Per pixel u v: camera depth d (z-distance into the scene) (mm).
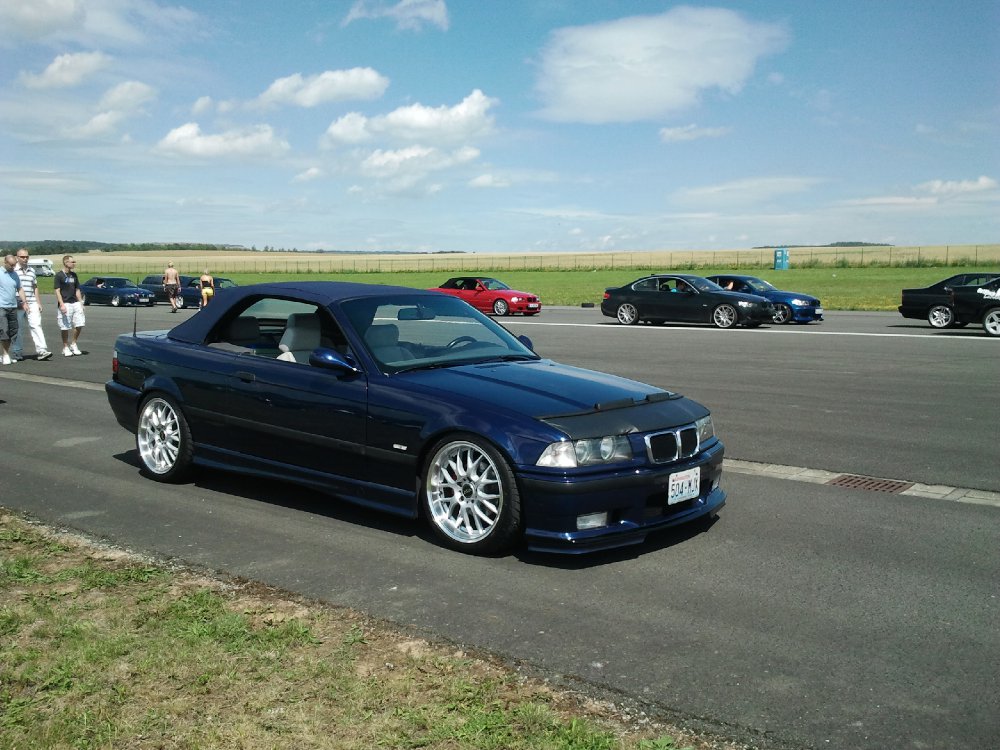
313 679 3105
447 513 4777
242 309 5969
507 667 3260
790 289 42156
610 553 4652
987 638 3562
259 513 5422
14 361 14125
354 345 5188
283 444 5414
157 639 3426
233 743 2672
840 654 3408
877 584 4180
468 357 5391
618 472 4410
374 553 4652
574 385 4926
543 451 4340
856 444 7574
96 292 38812
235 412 5645
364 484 5047
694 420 4832
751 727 2848
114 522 5199
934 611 3848
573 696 3039
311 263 128500
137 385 6277
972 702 3027
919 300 21250
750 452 7266
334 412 5098
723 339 18266
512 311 29234
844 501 5719
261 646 3383
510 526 4449
